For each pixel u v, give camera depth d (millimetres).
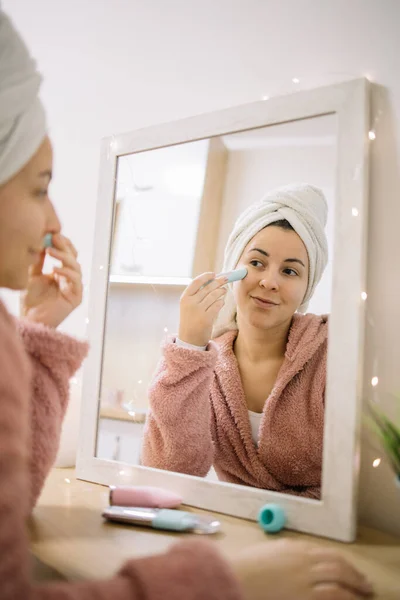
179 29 954
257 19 858
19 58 564
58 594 356
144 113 997
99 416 888
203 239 837
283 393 740
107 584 370
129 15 1031
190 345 832
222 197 820
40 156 603
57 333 690
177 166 871
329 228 708
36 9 1197
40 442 667
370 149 729
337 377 671
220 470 769
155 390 840
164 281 867
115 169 933
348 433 652
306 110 738
